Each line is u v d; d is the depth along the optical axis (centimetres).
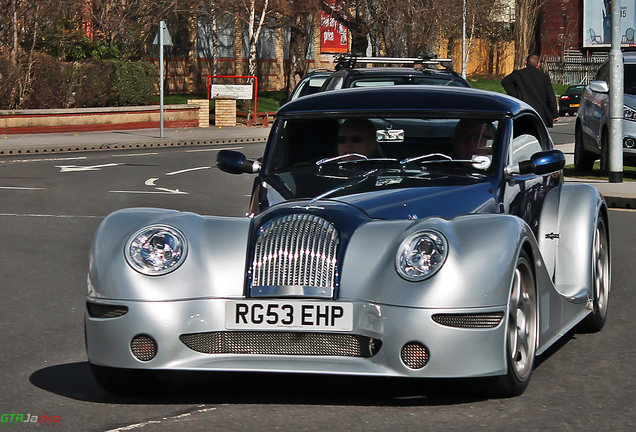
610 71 1800
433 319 521
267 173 718
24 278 1012
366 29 4331
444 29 4528
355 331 538
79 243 1234
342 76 1528
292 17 4675
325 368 538
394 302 528
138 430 519
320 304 541
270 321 544
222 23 5662
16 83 3431
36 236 1287
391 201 615
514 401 569
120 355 547
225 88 4084
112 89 3781
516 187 680
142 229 564
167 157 2658
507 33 8156
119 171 2231
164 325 542
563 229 753
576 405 562
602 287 793
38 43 3809
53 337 760
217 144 3269
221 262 559
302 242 559
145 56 4569
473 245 540
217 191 1827
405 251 538
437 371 524
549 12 8375
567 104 5606
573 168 2233
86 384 620
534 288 593
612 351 708
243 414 547
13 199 1684
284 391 595
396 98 730
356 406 560
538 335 601
